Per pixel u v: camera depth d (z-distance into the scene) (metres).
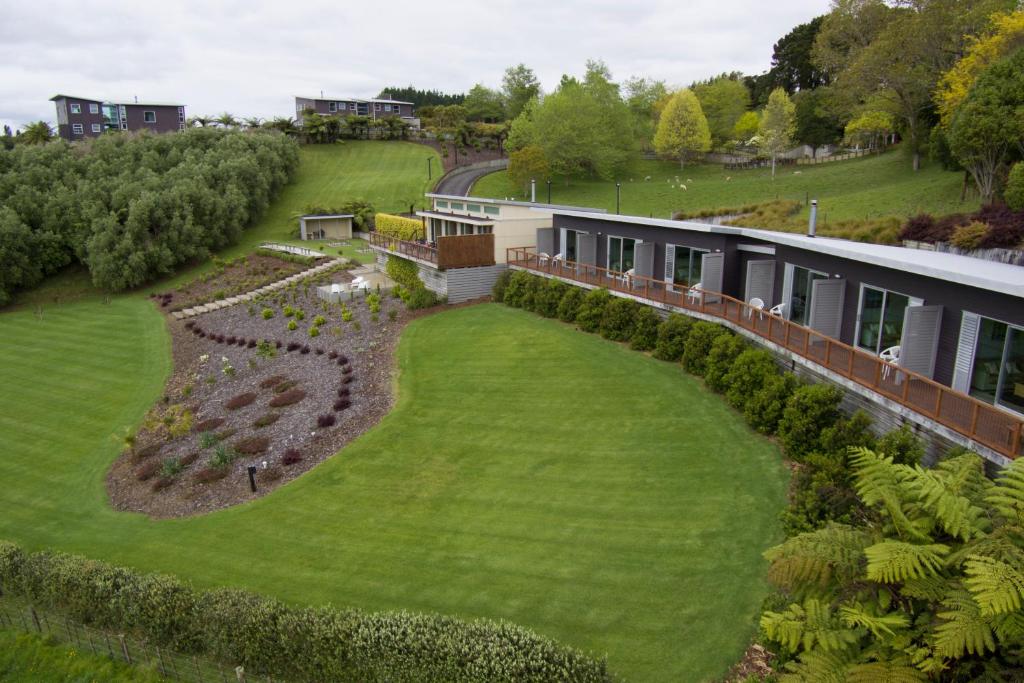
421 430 21.23
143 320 43.03
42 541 18.33
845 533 8.77
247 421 24.95
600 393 21.88
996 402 13.89
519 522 15.97
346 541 16.16
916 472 8.62
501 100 120.12
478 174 83.94
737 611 12.16
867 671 7.19
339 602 13.95
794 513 13.61
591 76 83.38
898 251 19.27
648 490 16.42
